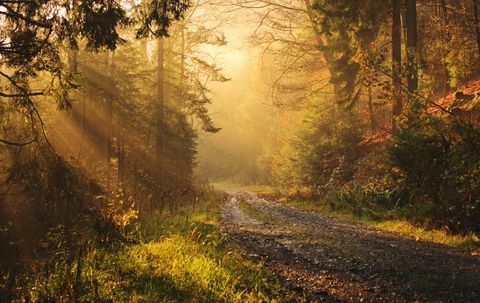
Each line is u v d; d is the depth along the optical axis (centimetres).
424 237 1072
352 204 1792
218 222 1445
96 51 991
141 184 1830
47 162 1048
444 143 1284
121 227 961
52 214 1105
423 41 2520
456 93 1644
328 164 3020
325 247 933
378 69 1512
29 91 1038
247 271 694
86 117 2230
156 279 620
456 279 635
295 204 2333
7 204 1095
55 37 971
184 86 3017
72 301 523
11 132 1080
